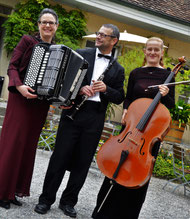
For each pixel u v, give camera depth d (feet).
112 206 10.90
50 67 10.19
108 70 11.53
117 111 36.01
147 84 11.42
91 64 11.78
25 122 10.73
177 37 38.58
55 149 11.46
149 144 10.42
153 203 15.97
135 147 10.39
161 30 38.06
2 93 32.22
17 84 10.28
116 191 10.89
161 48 11.54
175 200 17.65
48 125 24.66
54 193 11.18
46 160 19.49
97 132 11.61
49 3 33.01
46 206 11.05
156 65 11.67
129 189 10.76
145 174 9.99
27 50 10.78
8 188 10.66
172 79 11.57
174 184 21.94
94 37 29.63
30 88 10.23
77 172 11.55
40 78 10.24
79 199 13.69
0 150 10.82
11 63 10.72
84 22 33.86
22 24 30.99
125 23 36.99
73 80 10.69
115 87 12.05
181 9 37.40
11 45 31.32
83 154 11.47
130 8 34.19
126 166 10.19
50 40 11.23
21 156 10.80
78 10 34.04
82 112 11.43
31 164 11.19
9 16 30.96
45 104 11.10
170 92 11.53
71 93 10.82
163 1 37.11
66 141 11.33
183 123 27.99
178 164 25.61
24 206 11.25
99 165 10.53
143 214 13.74
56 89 10.19
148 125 10.69
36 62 10.28
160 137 10.56
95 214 11.06
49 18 10.86
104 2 33.24
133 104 11.20
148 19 35.14
